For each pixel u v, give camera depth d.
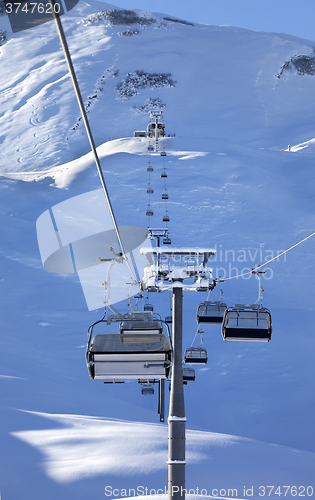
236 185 70.00
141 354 8.92
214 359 35.19
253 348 36.53
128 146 84.62
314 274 52.94
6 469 15.55
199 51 178.38
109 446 17.75
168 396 31.05
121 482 15.34
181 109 146.25
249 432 28.34
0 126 144.12
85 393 28.08
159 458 16.94
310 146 102.00
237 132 135.75
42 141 133.00
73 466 16.05
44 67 176.38
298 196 70.12
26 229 57.69
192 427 24.95
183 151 81.50
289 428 28.41
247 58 173.50
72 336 37.34
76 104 150.12
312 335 38.72
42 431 19.22
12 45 193.50
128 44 185.12
